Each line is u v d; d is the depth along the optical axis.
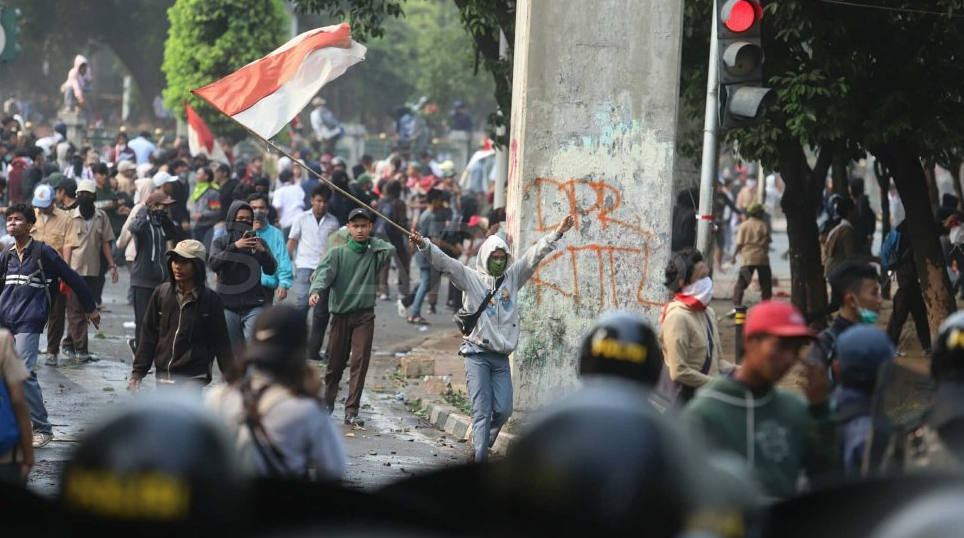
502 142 36.97
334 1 37.66
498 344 19.80
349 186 40.81
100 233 30.64
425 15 130.50
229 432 4.61
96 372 27.50
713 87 22.66
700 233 22.80
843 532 6.08
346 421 23.42
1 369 12.57
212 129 77.31
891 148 30.23
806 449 9.59
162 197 27.52
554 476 4.34
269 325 9.47
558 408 4.50
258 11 78.56
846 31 27.75
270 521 5.25
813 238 33.50
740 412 9.48
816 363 9.88
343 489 5.52
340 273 23.36
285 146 91.69
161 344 17.50
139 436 4.33
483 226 41.53
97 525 4.24
